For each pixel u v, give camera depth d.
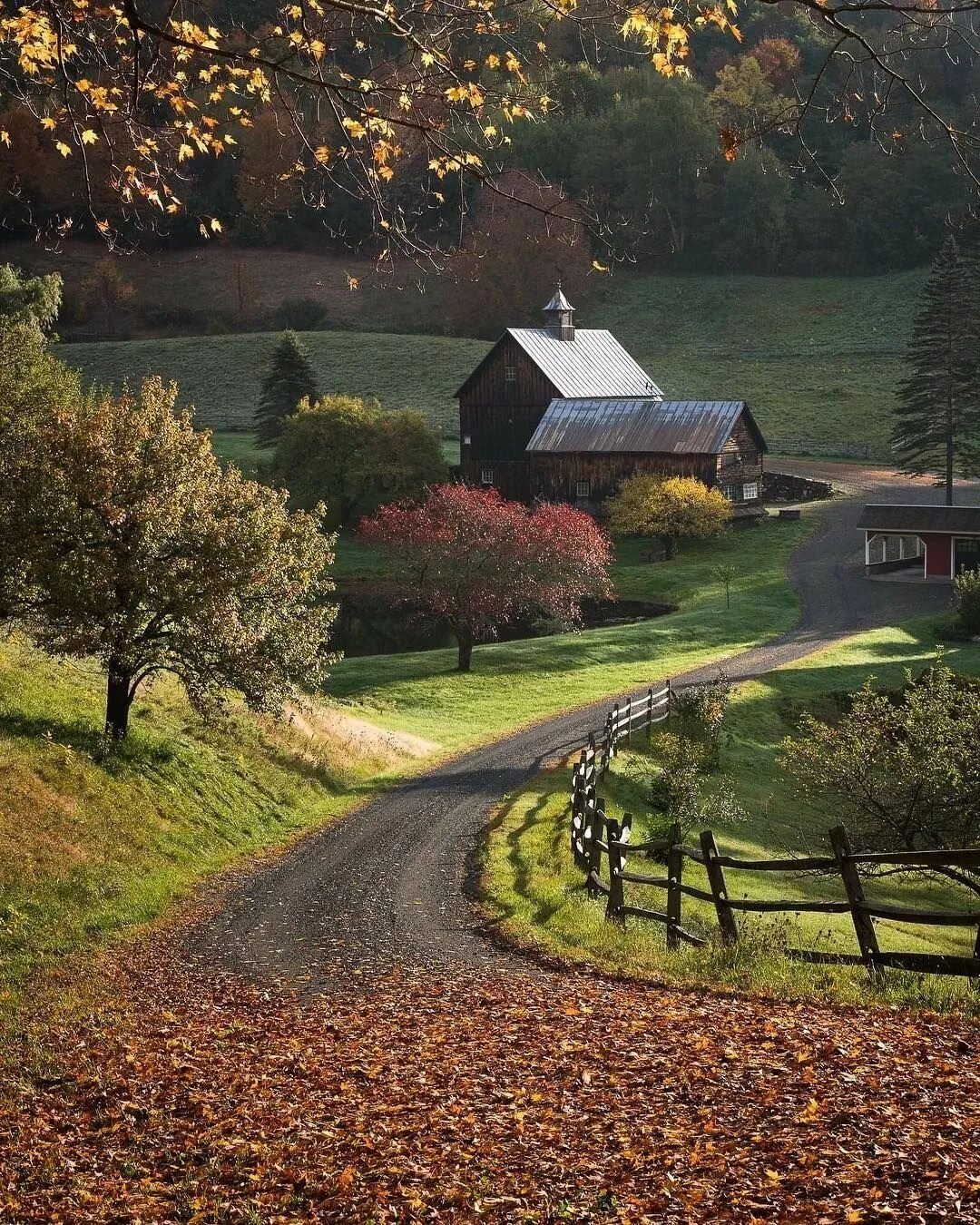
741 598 71.19
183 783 29.09
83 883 21.98
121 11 8.75
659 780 34.12
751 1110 9.02
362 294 152.75
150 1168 9.74
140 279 155.62
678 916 16.88
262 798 31.09
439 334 144.62
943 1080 8.94
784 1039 10.65
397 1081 11.08
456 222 136.88
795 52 132.75
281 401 104.44
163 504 28.78
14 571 28.94
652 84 142.88
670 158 141.25
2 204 118.81
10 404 44.81
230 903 22.50
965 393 90.56
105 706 32.50
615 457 90.81
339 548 86.56
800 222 153.75
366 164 9.38
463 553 55.19
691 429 89.19
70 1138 10.59
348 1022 13.82
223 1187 9.18
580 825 24.03
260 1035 13.57
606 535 85.25
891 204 148.38
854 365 129.25
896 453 107.50
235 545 29.09
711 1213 7.45
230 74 9.02
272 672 30.14
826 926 23.11
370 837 28.56
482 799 32.81
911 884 29.33
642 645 59.78
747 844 31.27
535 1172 8.58
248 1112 10.67
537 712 47.75
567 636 61.72
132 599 28.89
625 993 13.80
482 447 98.81
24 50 8.90
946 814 28.86
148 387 30.92
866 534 74.56
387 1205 8.35
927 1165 7.46
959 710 30.50
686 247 157.88
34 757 25.83
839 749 29.78
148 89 9.02
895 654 56.72
